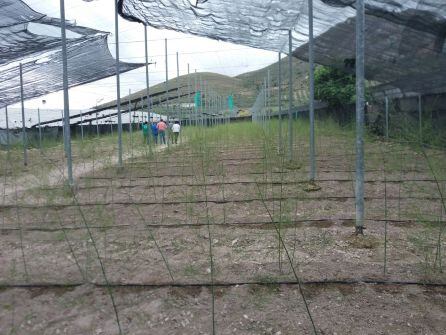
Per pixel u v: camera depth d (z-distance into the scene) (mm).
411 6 5875
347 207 4945
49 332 2312
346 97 14969
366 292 2689
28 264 3277
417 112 11258
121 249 3621
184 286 2824
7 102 15352
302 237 3840
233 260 3307
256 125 18312
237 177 6902
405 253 3357
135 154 10844
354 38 8297
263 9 6027
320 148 9703
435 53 7992
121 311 2529
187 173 7461
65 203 5039
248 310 2508
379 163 6949
